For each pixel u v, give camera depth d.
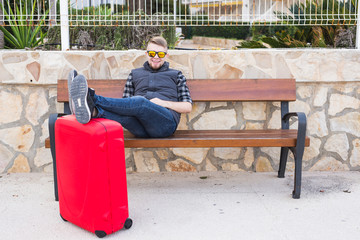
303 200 2.66
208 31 11.10
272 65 3.32
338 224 2.24
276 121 3.42
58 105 3.35
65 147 2.14
